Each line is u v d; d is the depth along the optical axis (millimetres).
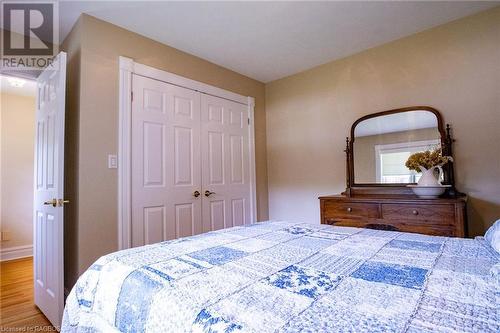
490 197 2141
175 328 645
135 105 2361
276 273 834
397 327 521
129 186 2271
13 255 3582
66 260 2207
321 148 3162
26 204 3746
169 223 2539
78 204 2014
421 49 2490
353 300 640
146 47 2477
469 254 968
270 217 3627
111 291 878
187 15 2174
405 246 1106
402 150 2568
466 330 504
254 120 3537
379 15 2229
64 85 1929
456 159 2289
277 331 529
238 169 3293
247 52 2830
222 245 1183
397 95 2621
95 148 2105
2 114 3654
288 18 2244
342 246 1136
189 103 2793
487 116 2164
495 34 2143
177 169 2641
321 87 3172
